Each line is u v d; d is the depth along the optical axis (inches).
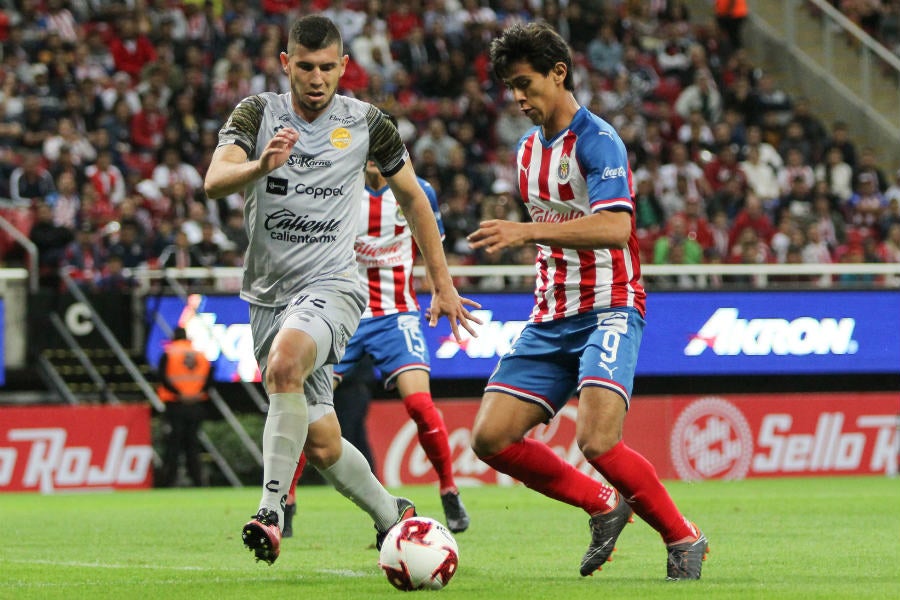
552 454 924.6
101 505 1894.7
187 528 1454.2
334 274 934.4
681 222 2822.3
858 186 3398.1
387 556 837.2
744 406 2564.0
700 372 2652.6
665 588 850.8
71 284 2564.0
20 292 2568.9
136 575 962.7
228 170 854.5
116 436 2353.6
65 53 3105.3
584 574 928.9
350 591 832.9
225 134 906.1
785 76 3951.8
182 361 2347.4
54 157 2871.6
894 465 2650.1
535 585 871.7
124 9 3265.3
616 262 911.7
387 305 1406.3
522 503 1868.8
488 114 3260.3
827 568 1008.9
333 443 933.8
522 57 902.4
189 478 2384.4
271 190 918.4
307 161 919.7
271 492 860.0
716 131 3344.0
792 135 3417.8
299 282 934.4
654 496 889.5
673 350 2642.7
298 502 1932.8
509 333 2571.4
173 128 2960.1
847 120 3789.4
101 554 1151.6
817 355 2699.3
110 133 2979.8
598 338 897.5
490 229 832.9
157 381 2544.3
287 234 927.0
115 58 3211.1
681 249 2783.0
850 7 3993.6
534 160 932.0
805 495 2015.3
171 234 2682.1
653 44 3774.6
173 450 2365.9
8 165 2866.6
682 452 2519.7
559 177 912.3
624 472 880.9
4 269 2539.4
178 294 2536.9
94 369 2529.5
